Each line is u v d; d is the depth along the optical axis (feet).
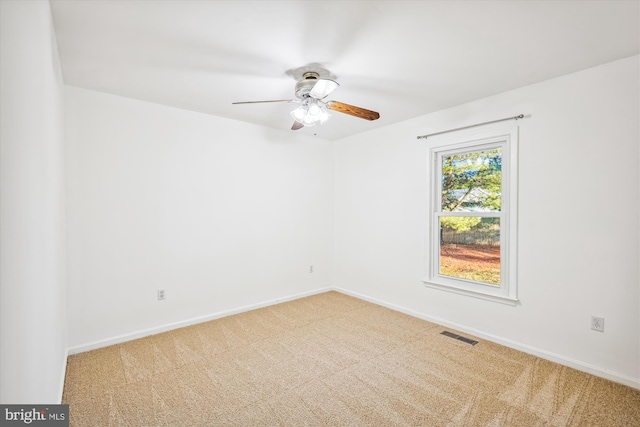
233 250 12.07
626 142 7.21
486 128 9.71
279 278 13.57
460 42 6.46
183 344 9.38
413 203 11.93
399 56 7.06
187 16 5.56
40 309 4.07
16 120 2.89
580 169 7.89
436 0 5.13
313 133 14.19
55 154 6.01
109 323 9.34
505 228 9.53
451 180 11.08
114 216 9.40
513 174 9.08
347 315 11.99
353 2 5.18
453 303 10.71
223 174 11.74
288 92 9.18
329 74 8.00
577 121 7.91
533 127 8.68
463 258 10.71
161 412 6.23
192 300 11.03
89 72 7.82
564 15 5.53
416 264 11.84
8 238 2.64
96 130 9.07
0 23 2.50
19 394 2.96
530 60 7.27
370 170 13.62
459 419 6.08
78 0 5.05
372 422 5.99
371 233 13.65
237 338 9.84
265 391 6.98
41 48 4.14
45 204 4.49
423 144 11.54
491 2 5.17
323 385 7.23
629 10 5.35
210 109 10.75
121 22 5.71
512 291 9.16
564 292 8.20
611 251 7.45
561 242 8.23
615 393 6.91
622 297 7.30
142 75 8.03
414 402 6.61
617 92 7.30
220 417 6.10
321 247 15.14
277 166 13.41
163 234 10.35
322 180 15.12
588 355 7.81
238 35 6.19
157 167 10.20
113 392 6.89
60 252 6.97
